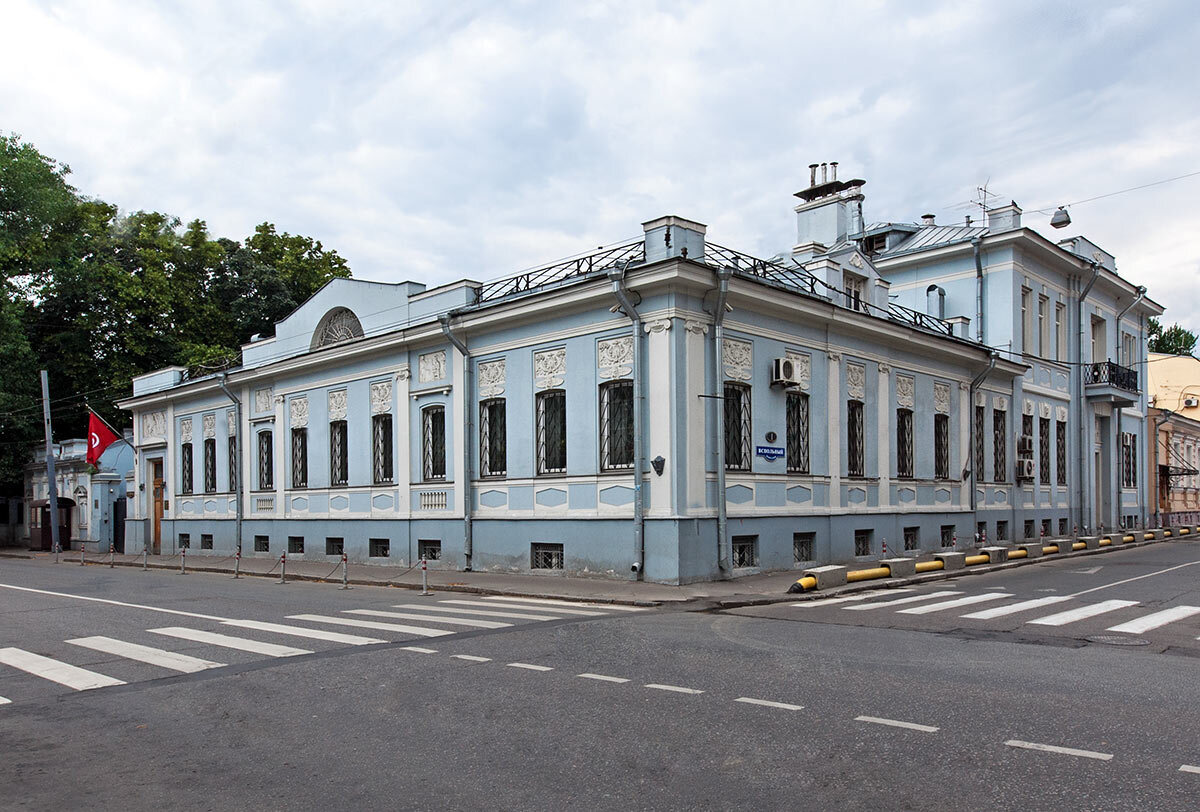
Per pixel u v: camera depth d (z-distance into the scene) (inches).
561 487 775.7
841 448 880.3
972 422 1112.8
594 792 218.2
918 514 995.3
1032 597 626.2
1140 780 221.5
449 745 260.5
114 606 629.0
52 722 299.0
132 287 1733.5
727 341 753.6
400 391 946.7
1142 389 1609.3
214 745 268.2
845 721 277.9
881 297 1025.5
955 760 238.2
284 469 1125.1
